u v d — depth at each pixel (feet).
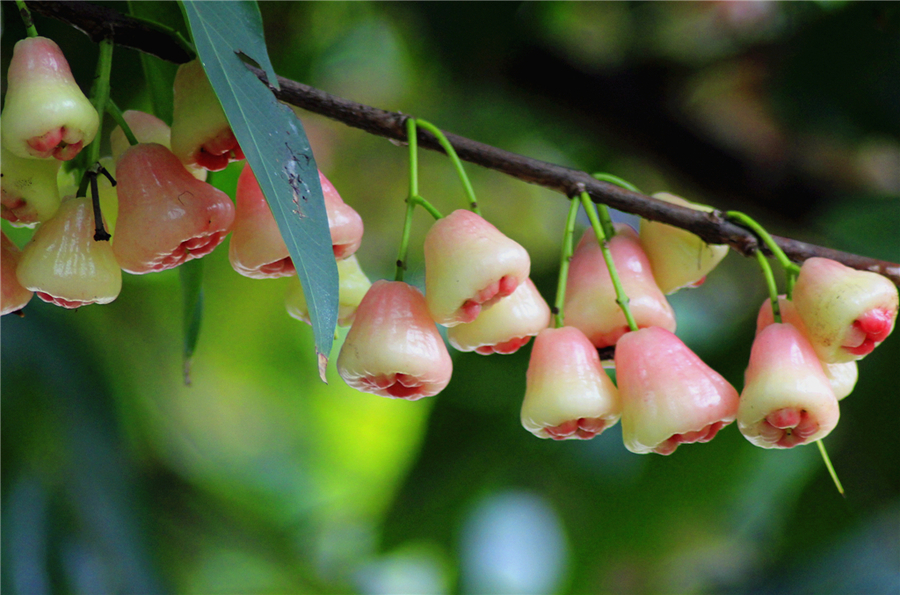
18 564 4.83
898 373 4.96
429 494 5.56
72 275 3.96
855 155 5.50
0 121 3.91
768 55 5.28
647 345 4.08
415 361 4.02
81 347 5.08
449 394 5.52
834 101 5.16
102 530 4.95
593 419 4.10
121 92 4.91
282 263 4.09
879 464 5.04
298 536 6.86
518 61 5.46
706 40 5.41
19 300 4.04
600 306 4.19
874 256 4.86
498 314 4.12
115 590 4.94
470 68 5.54
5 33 4.77
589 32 5.49
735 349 5.23
